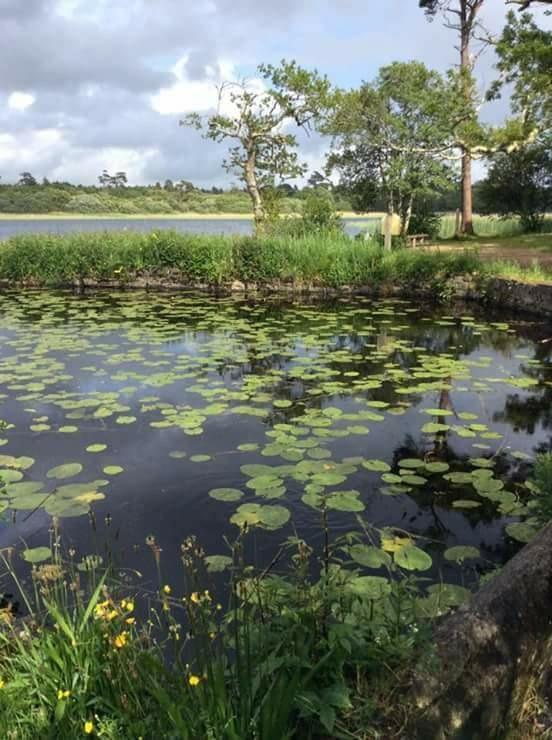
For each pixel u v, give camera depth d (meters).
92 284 12.70
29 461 3.63
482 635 1.42
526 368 5.88
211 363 6.04
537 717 1.52
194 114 14.20
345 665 1.39
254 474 3.41
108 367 5.85
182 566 2.52
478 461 3.66
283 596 1.69
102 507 3.09
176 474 3.48
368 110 15.95
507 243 15.32
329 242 11.85
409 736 1.24
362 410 4.61
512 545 2.73
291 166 14.47
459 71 12.66
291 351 6.64
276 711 1.23
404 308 9.58
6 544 2.75
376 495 3.22
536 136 11.45
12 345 6.80
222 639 1.56
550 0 8.72
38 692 1.43
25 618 1.95
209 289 12.08
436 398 4.92
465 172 18.92
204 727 1.23
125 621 1.61
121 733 1.29
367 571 2.51
